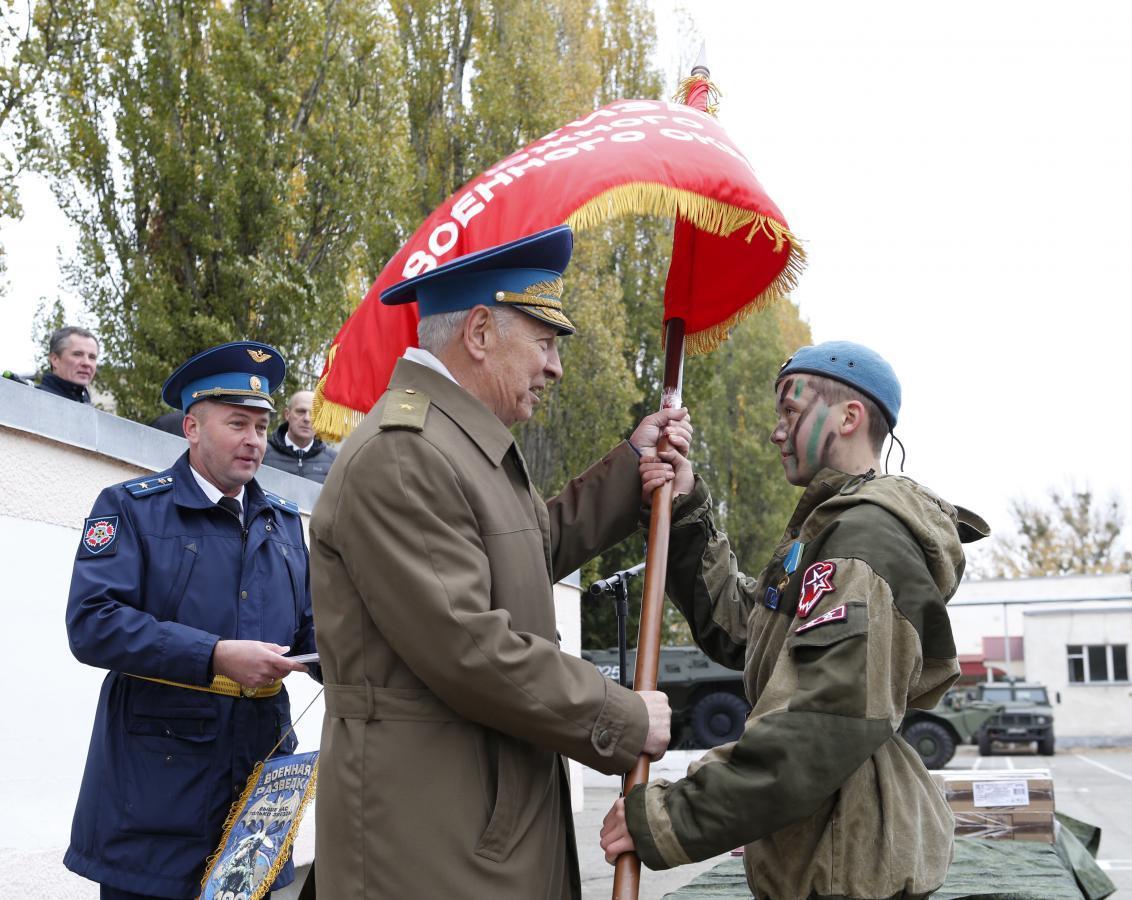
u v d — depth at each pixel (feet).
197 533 9.67
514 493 7.14
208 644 8.81
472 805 6.45
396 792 6.41
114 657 8.79
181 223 38.11
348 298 41.55
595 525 8.94
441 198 57.67
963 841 12.59
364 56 41.06
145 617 8.93
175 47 37.70
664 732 6.87
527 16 59.21
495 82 57.98
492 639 6.28
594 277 61.16
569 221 8.01
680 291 9.61
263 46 39.01
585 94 64.08
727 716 54.90
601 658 52.49
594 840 27.53
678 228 9.62
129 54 37.73
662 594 8.22
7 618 12.40
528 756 6.75
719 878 11.96
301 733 19.39
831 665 6.42
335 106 39.86
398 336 8.69
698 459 82.48
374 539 6.42
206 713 9.20
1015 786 13.07
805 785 6.27
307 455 22.67
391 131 41.60
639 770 6.79
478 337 7.25
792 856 6.84
